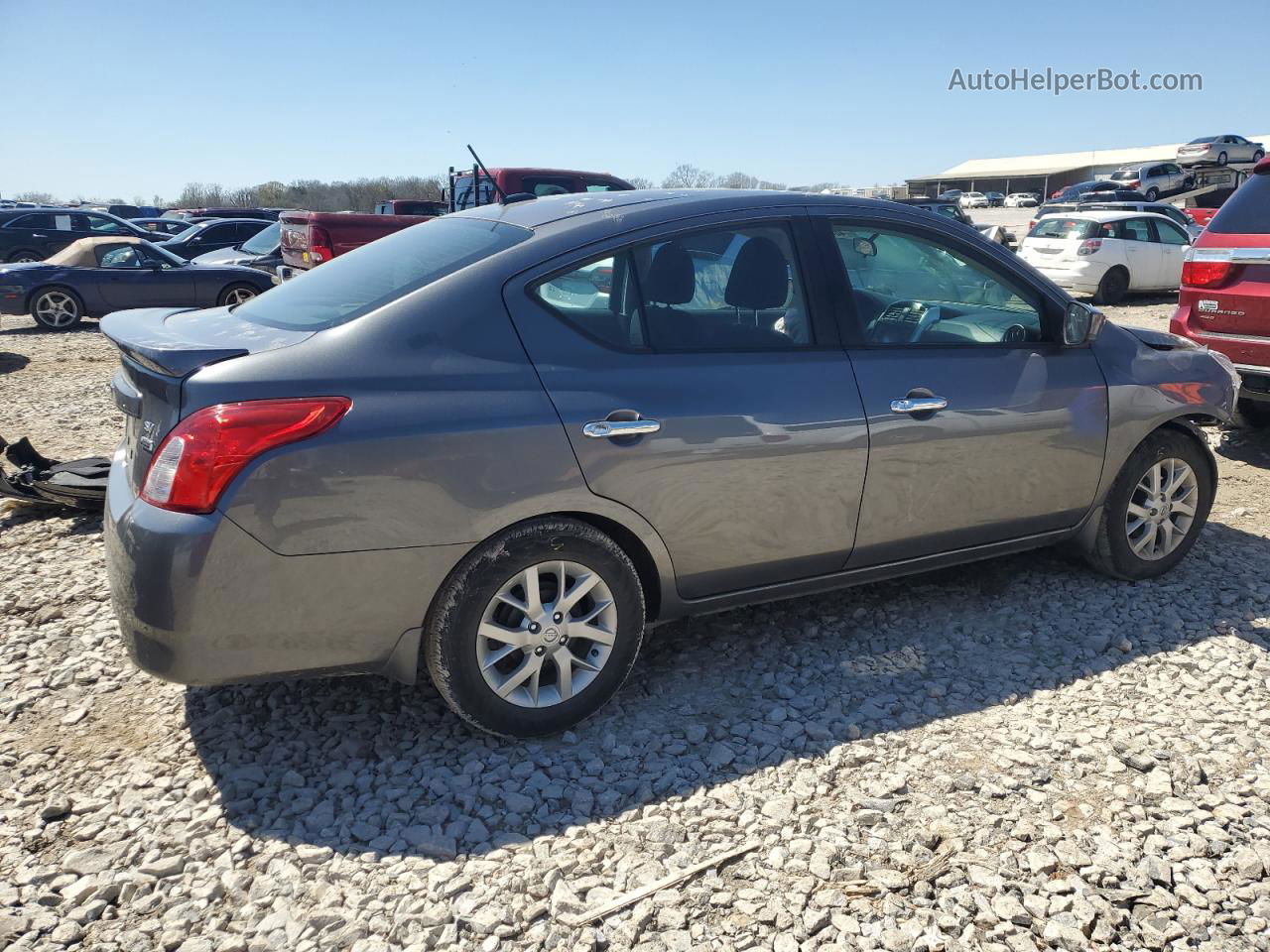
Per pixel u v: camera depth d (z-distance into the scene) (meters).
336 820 2.79
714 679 3.59
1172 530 4.43
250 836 2.72
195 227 20.62
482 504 2.89
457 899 2.48
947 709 3.38
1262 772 3.01
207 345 2.83
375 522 2.77
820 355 3.49
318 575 2.75
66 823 2.78
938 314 3.81
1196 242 6.38
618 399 3.09
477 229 3.44
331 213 12.56
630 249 3.25
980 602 4.23
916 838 2.70
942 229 3.85
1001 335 3.95
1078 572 4.55
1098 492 4.18
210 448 2.62
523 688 3.14
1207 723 3.28
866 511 3.59
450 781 2.96
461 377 2.91
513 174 12.92
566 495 3.00
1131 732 3.22
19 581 4.42
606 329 3.16
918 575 4.52
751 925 2.40
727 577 3.43
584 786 2.94
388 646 2.91
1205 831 2.73
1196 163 37.78
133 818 2.79
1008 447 3.84
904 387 3.60
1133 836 2.71
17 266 14.06
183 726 3.27
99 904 2.45
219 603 2.67
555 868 2.59
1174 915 2.43
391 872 2.58
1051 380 3.95
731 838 2.71
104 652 3.77
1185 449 4.36
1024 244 16.09
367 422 2.75
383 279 3.23
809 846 2.67
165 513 2.66
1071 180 86.12
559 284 3.12
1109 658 3.73
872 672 3.63
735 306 3.39
